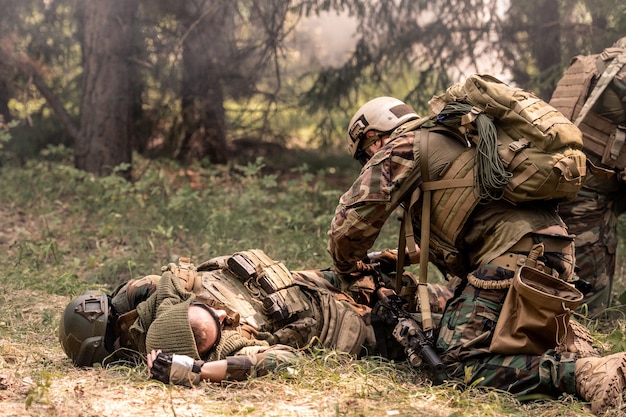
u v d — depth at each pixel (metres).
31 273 7.18
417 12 11.91
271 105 13.91
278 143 14.52
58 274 7.24
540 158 4.30
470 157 4.49
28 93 13.21
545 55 11.16
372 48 12.89
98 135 12.01
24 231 9.08
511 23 11.31
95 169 12.01
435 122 4.70
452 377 4.43
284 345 4.61
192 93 13.39
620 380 4.07
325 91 12.68
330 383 4.32
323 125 13.66
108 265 7.56
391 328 4.95
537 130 4.30
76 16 13.27
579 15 10.95
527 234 4.41
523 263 4.39
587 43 10.46
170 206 9.44
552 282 4.35
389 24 12.05
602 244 6.19
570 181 4.32
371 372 4.56
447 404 4.12
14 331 5.31
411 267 7.43
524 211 4.46
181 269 4.79
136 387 4.23
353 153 5.18
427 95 12.05
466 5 11.46
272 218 9.61
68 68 14.23
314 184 12.91
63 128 14.14
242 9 13.04
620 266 7.88
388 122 4.97
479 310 4.42
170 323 4.34
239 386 4.29
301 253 7.98
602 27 10.48
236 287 4.85
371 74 12.56
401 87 14.02
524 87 11.43
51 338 5.36
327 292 4.96
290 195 10.45
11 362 4.62
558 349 4.31
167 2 12.39
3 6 13.01
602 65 6.06
